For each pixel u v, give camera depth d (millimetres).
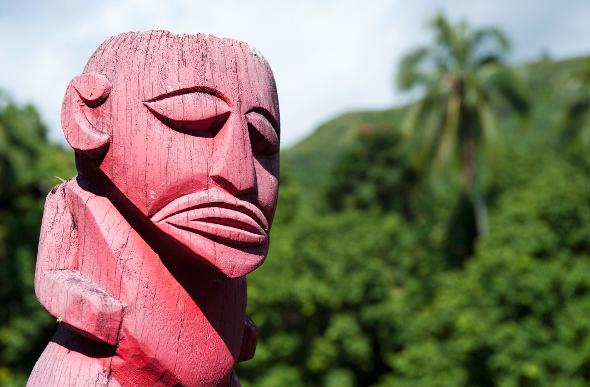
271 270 10812
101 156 1975
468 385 8570
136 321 1919
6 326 10016
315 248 11930
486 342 8273
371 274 11922
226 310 2123
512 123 22562
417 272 14539
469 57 14172
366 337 12023
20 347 9828
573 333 7816
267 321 10414
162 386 1981
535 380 7777
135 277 1952
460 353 8711
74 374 1931
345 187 20422
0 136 11102
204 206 1935
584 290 8391
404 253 13789
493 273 9172
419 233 15977
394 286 13578
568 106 15492
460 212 15445
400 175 19828
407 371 9328
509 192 14461
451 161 14430
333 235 12578
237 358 2240
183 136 1956
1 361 9703
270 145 2145
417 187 19328
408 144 19906
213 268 1986
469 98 13766
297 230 12531
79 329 1882
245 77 2061
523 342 7871
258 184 2098
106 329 1884
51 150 13398
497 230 10859
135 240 2004
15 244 10391
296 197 15508
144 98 1941
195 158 1942
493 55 14273
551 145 18422
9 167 11156
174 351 1965
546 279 8344
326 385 11031
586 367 7633
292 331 10797
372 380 12969
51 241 2078
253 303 10195
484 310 8852
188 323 2000
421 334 9953
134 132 1934
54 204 2152
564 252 9781
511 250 9203
